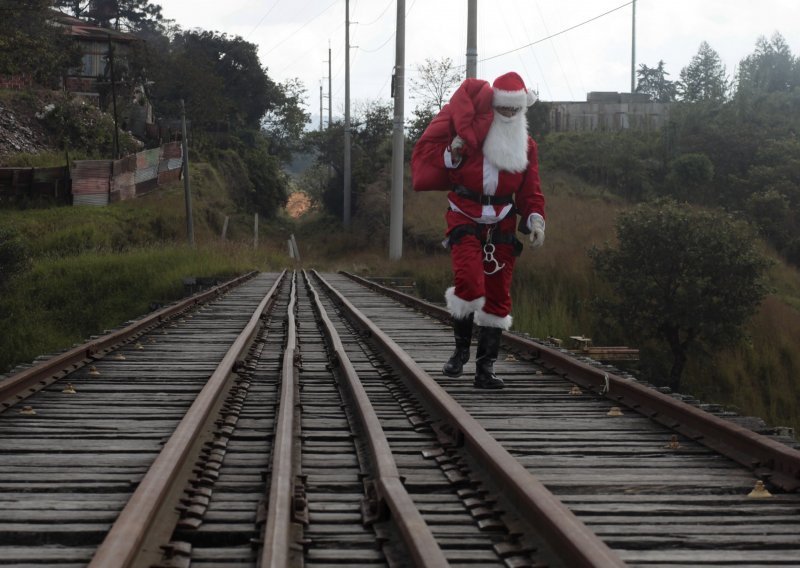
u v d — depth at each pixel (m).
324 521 3.73
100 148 47.94
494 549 3.33
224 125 61.59
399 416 5.96
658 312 16.75
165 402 6.56
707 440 5.12
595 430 5.57
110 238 36.75
